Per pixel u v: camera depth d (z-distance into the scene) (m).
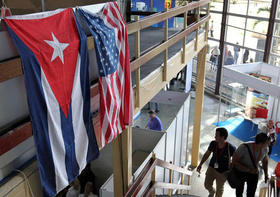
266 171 5.50
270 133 7.56
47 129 1.97
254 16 11.10
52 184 2.07
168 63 4.68
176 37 4.67
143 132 5.77
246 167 5.20
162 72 4.49
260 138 4.97
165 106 12.14
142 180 3.78
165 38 4.27
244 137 9.59
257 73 9.78
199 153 8.73
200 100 7.64
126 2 6.84
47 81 1.93
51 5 4.77
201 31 7.15
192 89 13.56
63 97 2.08
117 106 2.83
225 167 5.51
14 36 1.73
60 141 2.10
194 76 14.41
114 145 3.52
